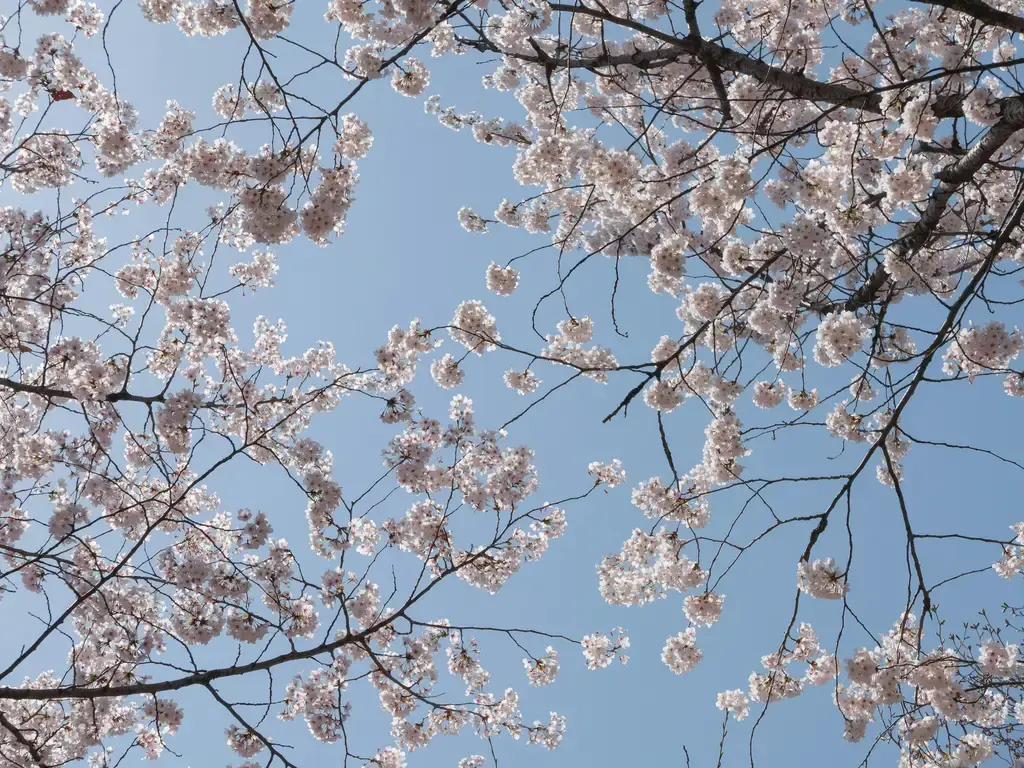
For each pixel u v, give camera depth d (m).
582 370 4.45
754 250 6.66
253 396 7.87
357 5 5.41
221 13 5.45
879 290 6.21
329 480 7.07
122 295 7.67
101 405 6.52
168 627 6.36
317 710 6.64
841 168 4.96
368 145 5.58
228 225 7.72
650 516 6.93
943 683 5.37
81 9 6.62
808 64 6.82
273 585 6.46
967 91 5.08
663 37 4.93
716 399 6.33
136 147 6.89
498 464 7.34
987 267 3.88
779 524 4.62
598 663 7.04
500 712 6.95
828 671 6.52
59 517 6.21
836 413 6.87
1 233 6.73
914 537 4.37
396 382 7.74
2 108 7.13
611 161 5.57
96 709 6.40
